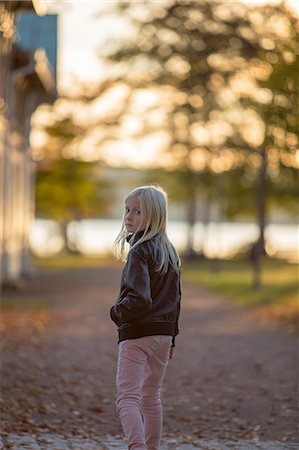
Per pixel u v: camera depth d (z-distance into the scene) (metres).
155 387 7.19
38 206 66.56
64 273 47.06
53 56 37.34
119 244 7.20
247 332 20.84
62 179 64.69
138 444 6.76
